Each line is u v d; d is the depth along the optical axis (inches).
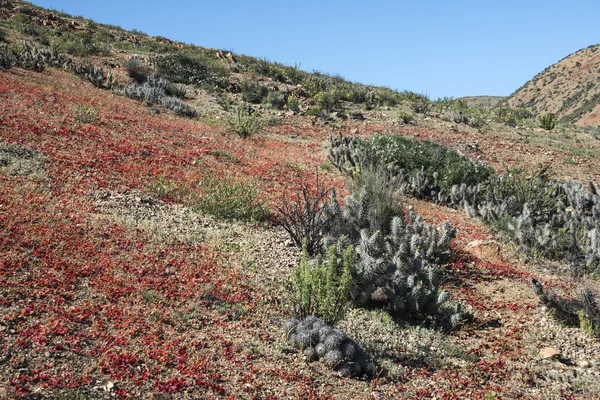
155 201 399.2
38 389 174.1
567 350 277.0
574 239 441.7
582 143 1024.9
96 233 313.4
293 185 540.1
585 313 309.3
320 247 361.7
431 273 315.0
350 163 651.5
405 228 394.0
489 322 308.0
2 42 1005.8
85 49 1160.2
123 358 200.4
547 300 318.7
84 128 539.2
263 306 275.9
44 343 199.0
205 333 236.4
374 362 239.1
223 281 292.8
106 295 247.4
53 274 254.5
